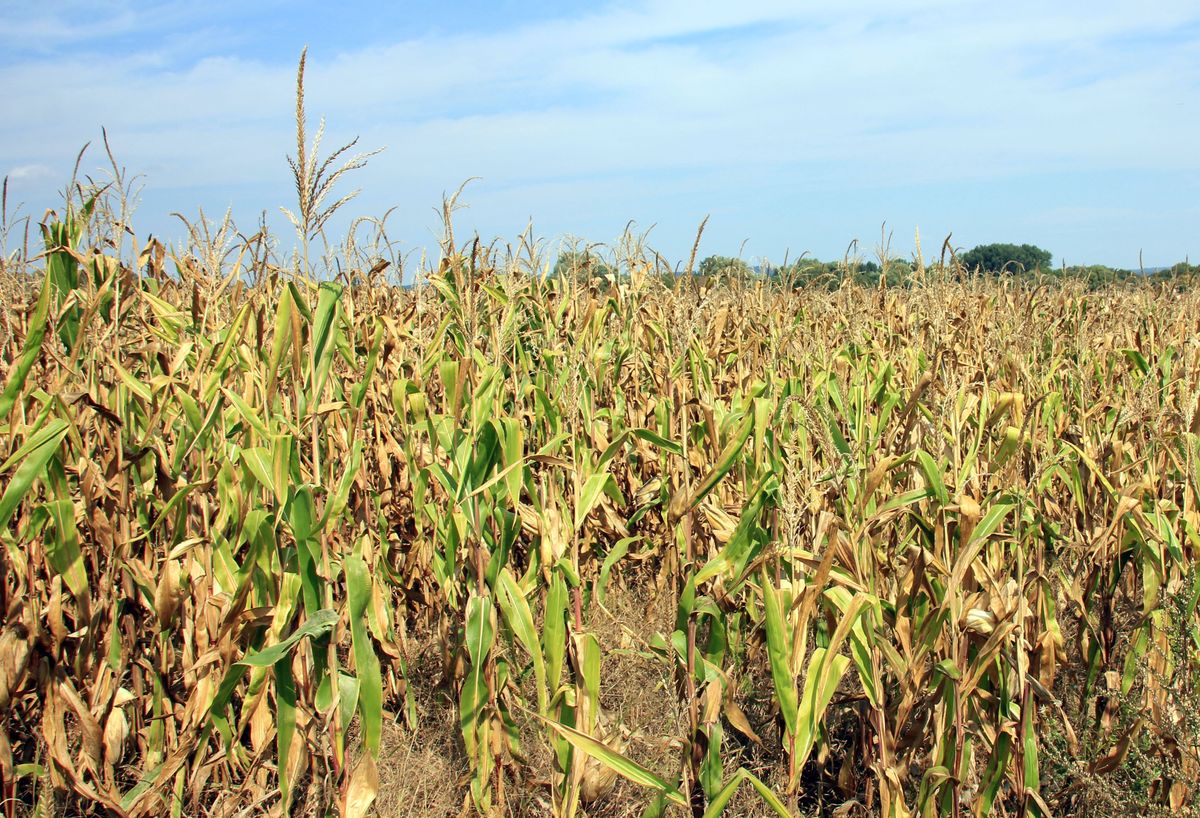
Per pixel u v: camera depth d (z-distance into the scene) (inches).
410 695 170.9
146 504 168.6
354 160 138.8
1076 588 164.6
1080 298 426.3
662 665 187.2
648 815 137.6
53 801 136.3
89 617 142.7
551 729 146.0
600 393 275.3
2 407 137.2
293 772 139.9
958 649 133.3
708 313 313.9
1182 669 145.9
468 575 158.7
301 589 136.6
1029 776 134.9
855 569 133.6
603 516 243.6
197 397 169.3
